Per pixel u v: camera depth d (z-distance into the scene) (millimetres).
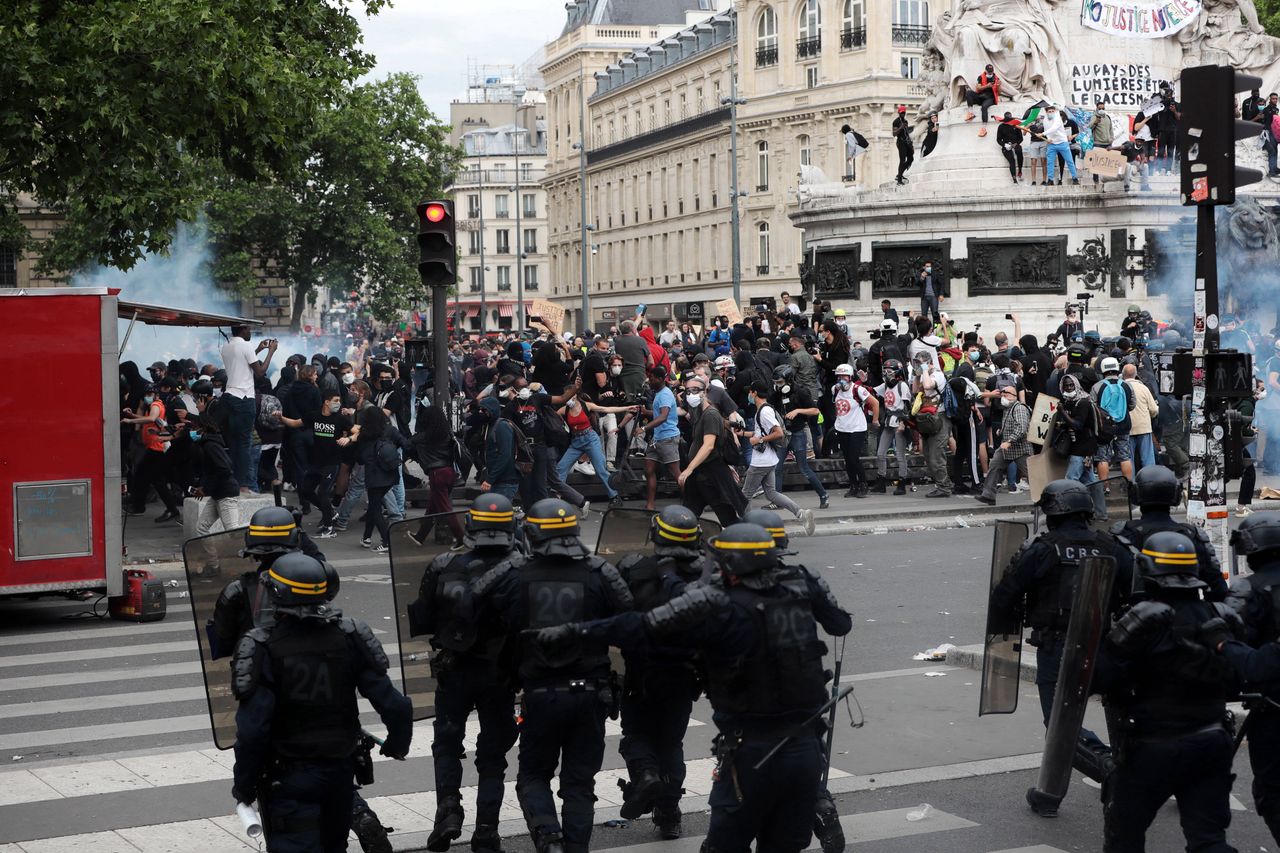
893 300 33094
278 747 6250
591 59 105875
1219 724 6645
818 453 25141
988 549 18297
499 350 29781
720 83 82688
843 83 71875
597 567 7344
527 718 7262
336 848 6527
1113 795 6906
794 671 6352
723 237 83000
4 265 50938
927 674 11844
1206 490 11375
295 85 22688
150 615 14508
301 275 67000
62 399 14281
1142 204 32094
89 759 9539
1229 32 37219
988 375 24344
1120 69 35594
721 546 6457
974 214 32281
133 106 20766
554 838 7203
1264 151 35094
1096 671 6777
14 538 14148
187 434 21656
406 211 68562
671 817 8109
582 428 20391
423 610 7719
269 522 7180
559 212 112688
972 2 34562
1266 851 7930
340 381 23625
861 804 8703
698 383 20156
